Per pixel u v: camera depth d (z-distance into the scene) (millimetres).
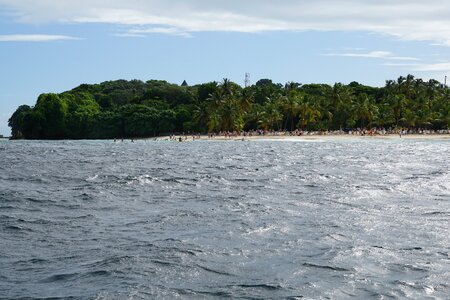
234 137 159125
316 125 165750
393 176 49031
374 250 17625
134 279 14328
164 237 20156
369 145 121750
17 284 13977
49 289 13516
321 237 19859
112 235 20734
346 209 27531
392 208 27750
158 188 39156
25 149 113500
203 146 123438
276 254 17219
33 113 183750
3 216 25844
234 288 13562
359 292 13172
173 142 149500
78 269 15422
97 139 184875
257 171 55969
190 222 23672
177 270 15250
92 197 33438
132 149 110938
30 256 17219
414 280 14164
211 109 167500
